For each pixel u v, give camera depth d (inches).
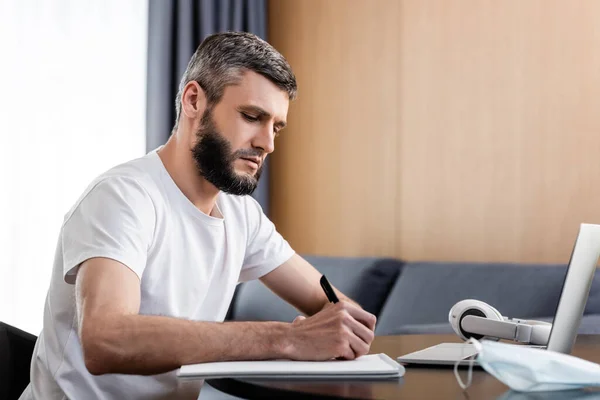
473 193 127.6
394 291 123.3
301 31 167.8
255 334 48.1
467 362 48.3
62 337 58.2
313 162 163.8
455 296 111.6
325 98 161.0
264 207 171.2
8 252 151.4
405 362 49.9
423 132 137.6
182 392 59.9
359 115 152.2
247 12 171.9
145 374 48.8
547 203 115.0
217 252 65.1
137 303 53.1
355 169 152.9
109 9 162.1
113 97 161.9
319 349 47.4
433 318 112.2
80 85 159.0
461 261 129.3
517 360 38.2
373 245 148.5
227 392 41.8
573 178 111.1
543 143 116.0
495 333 58.8
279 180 172.9
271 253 71.4
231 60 60.4
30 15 154.8
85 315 50.1
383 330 118.1
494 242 123.6
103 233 54.2
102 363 48.4
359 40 152.6
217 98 60.7
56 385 58.2
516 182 120.1
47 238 154.7
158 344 47.6
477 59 127.3
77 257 53.8
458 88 130.9
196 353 47.4
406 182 141.2
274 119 61.4
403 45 142.4
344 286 132.0
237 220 68.6
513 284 105.6
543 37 116.3
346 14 155.8
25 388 64.5
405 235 141.1
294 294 71.5
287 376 43.1
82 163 158.9
